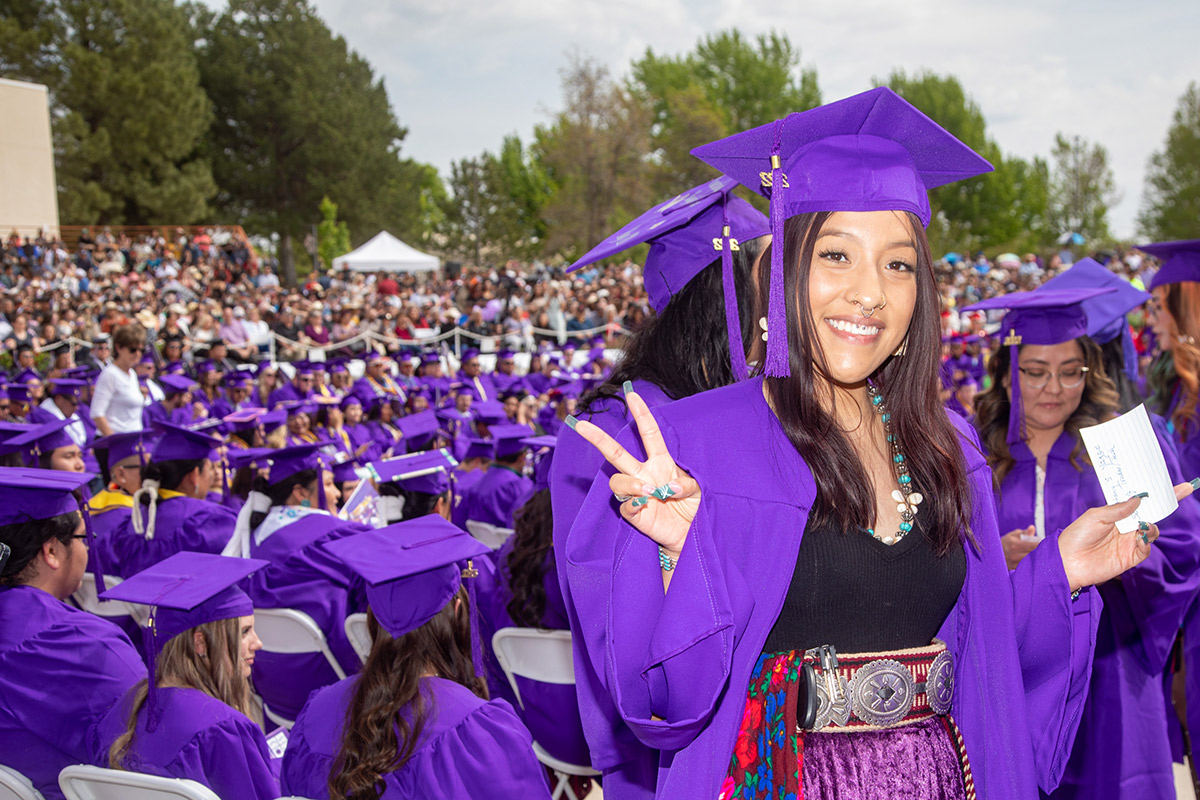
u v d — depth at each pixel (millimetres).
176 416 9820
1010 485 2924
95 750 2488
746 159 1440
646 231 1803
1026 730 1424
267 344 17859
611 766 1541
